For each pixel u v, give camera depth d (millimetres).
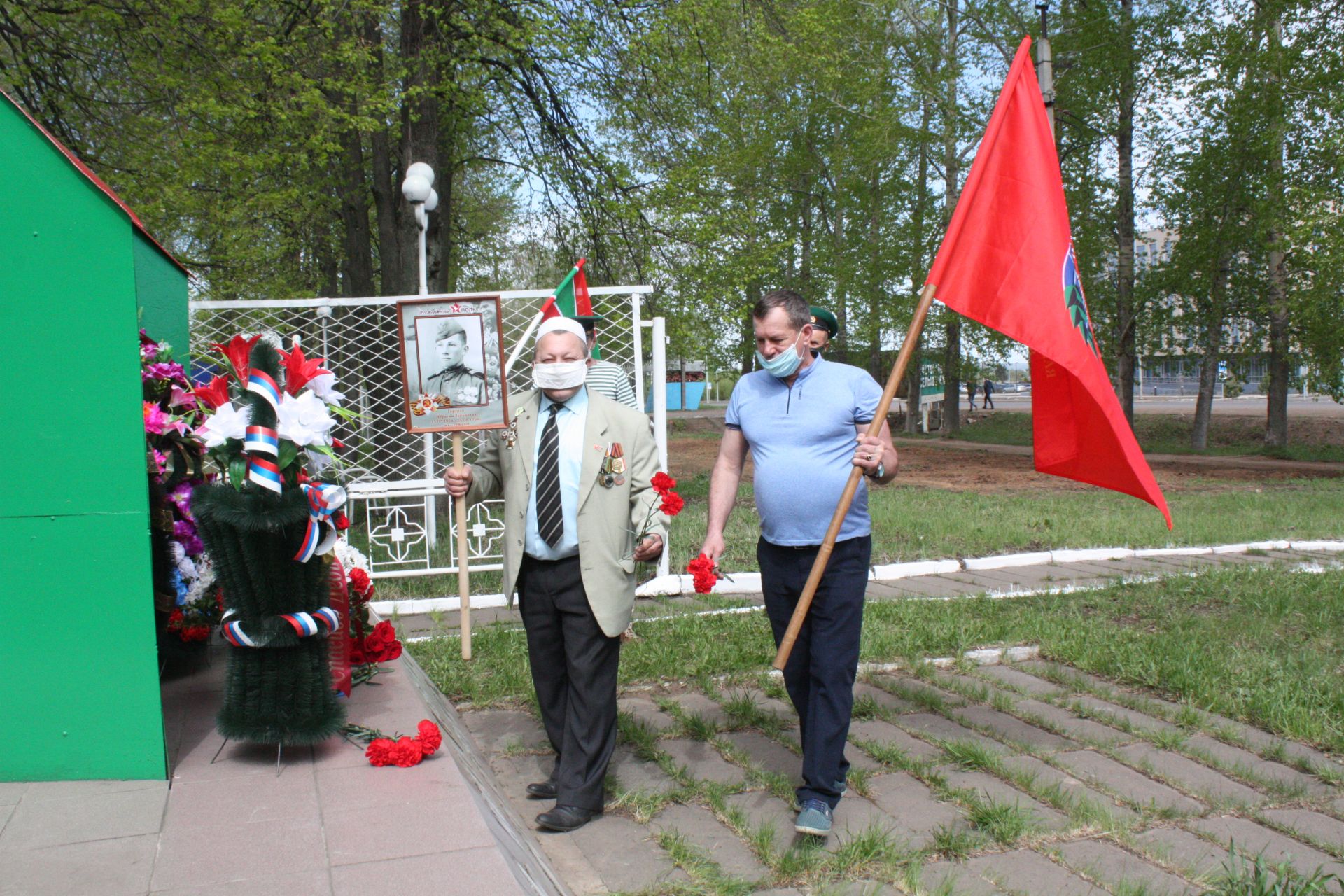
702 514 11297
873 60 22375
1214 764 3887
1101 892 2900
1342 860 3094
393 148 11953
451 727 3729
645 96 12398
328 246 13844
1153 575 7664
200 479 3658
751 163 18672
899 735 4254
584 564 3400
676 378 52000
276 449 2828
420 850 2371
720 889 2906
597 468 3443
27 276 2707
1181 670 4914
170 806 2645
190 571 3586
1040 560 8570
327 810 2617
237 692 2951
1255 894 2750
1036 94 4004
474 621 6508
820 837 3182
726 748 4090
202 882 2211
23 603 2756
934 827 3336
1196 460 19922
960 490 14305
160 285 3996
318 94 9781
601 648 3455
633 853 3186
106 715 2803
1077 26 20391
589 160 12477
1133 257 21312
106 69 10492
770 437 3527
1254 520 10391
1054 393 4164
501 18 10922
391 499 8844
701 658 5289
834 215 26875
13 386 2709
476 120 13648
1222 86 19016
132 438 2771
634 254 13117
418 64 10867
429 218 11695
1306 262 18156
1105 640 5531
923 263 24688
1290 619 6172
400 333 3879
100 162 9883
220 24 9867
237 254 11539
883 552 8953
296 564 2908
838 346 27328
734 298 13648
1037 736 4234
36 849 2377
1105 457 4035
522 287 19297
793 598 3527
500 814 2969
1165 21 19469
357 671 3949
